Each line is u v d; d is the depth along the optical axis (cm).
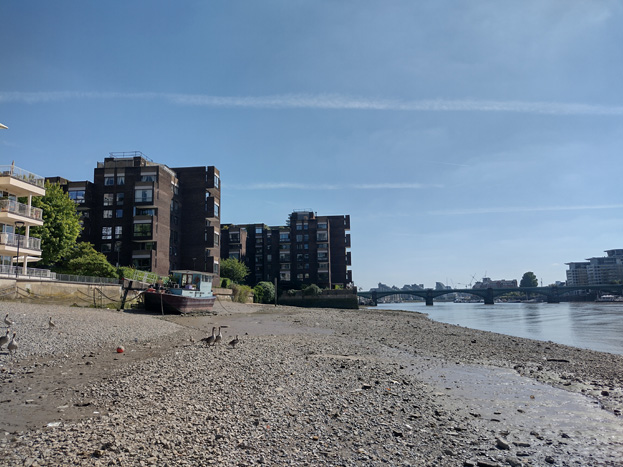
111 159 7512
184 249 7906
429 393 1232
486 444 823
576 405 1138
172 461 665
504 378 1497
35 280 3372
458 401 1159
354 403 1056
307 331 3152
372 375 1418
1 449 686
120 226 6962
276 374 1336
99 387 1115
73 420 854
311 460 703
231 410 947
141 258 6744
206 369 1366
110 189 7081
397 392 1206
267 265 12388
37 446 699
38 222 4150
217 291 6556
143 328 2620
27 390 1085
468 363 1820
